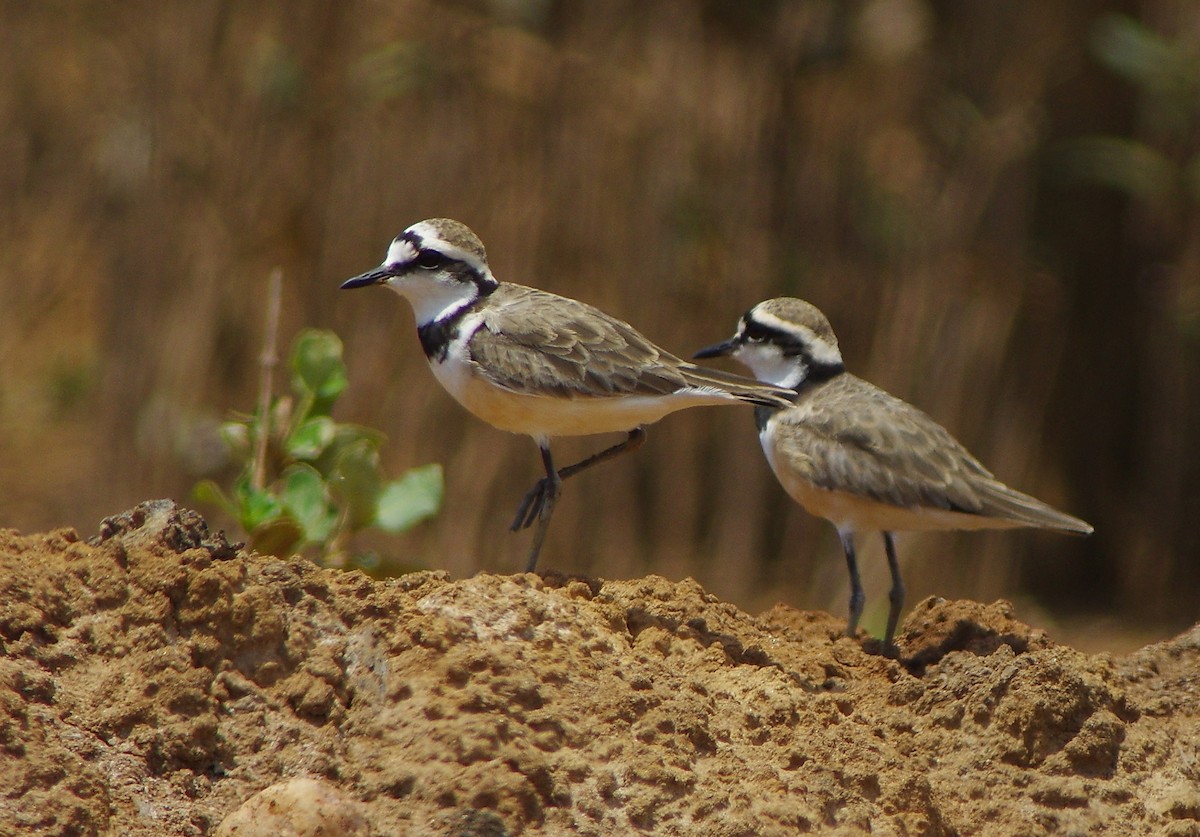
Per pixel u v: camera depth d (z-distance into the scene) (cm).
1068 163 1859
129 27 1858
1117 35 1777
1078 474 1983
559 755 666
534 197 1647
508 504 1689
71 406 2181
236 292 1747
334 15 1722
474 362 955
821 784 688
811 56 1784
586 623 756
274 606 695
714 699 741
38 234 2106
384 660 686
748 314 1116
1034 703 761
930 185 1772
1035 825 723
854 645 900
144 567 695
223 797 640
